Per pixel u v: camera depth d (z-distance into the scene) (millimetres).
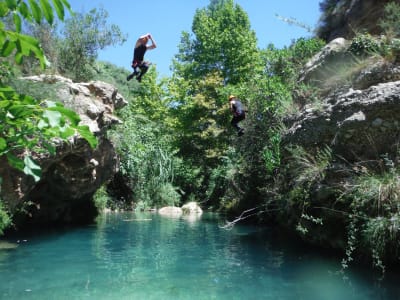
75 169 11180
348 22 13492
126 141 17500
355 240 6438
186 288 5332
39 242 9109
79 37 16094
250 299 4805
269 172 11609
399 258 5836
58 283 5539
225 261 7133
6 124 1646
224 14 26734
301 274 6078
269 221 12945
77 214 14773
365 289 5156
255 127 12234
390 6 9633
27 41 1549
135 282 5641
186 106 22875
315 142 7910
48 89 9578
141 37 8047
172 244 9078
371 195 6094
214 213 18562
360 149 7152
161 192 21203
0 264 6738
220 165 21141
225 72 24656
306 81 10773
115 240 9602
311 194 7691
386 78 7625
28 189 9406
